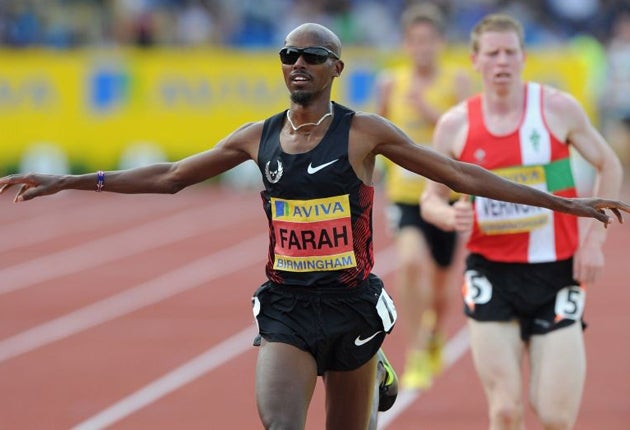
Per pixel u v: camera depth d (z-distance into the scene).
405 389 28.59
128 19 74.06
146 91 68.00
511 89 20.50
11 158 67.62
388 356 32.03
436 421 25.88
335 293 16.42
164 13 75.19
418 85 30.97
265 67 67.75
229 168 17.00
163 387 29.03
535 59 67.06
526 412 26.55
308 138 16.20
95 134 67.94
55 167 67.56
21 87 67.56
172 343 33.72
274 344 16.42
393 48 74.50
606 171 20.50
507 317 20.12
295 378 16.22
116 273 44.97
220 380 29.69
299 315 16.52
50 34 74.75
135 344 33.69
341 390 17.12
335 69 16.19
